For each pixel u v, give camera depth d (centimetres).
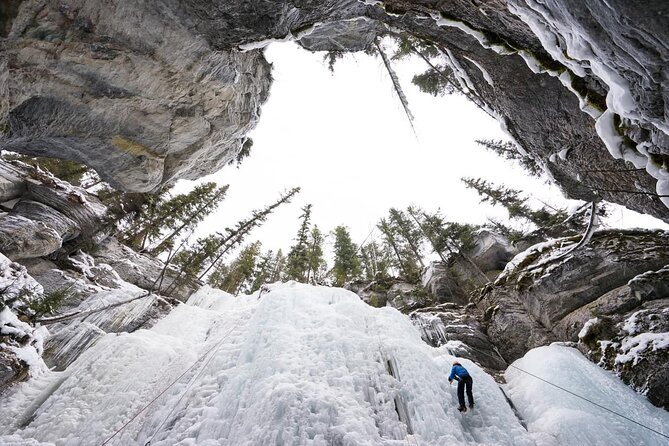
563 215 1717
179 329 1216
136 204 1767
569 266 1156
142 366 777
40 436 571
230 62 774
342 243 2483
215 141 1005
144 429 582
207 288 1842
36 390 682
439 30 644
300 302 955
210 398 629
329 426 517
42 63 562
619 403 721
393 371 734
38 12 487
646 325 853
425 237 2258
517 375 954
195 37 637
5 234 1036
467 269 1956
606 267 1084
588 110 479
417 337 995
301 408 530
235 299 1703
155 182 962
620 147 448
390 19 688
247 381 639
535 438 637
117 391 687
